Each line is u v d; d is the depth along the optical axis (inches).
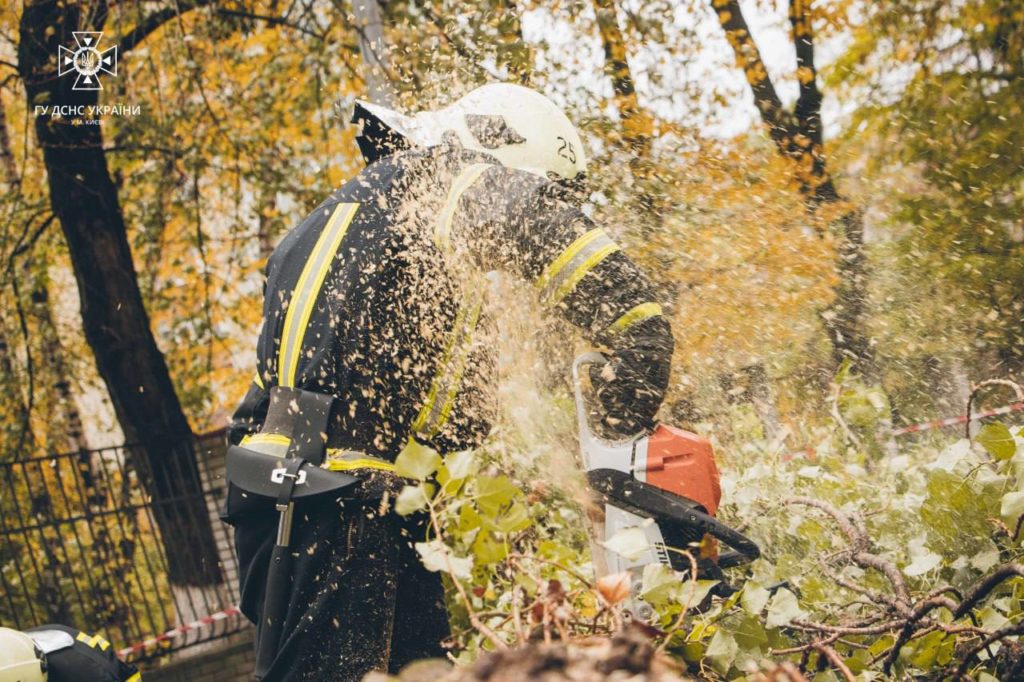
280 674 76.4
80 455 318.0
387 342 79.3
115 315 339.0
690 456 79.2
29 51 333.1
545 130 89.0
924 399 146.1
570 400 83.7
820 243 176.6
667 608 65.9
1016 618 72.1
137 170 399.9
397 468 64.7
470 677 36.8
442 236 80.0
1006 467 80.7
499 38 148.3
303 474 76.1
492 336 81.2
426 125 90.7
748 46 253.4
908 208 249.9
